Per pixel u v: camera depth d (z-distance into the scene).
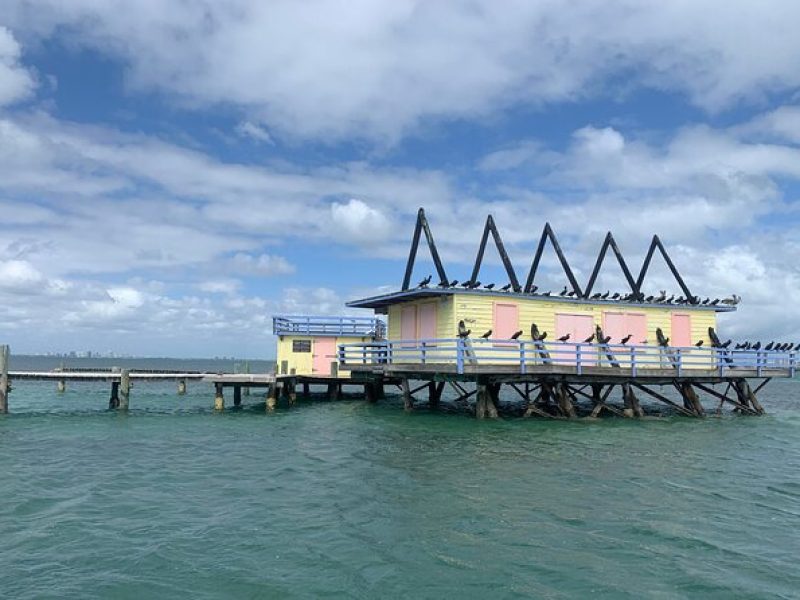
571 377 26.30
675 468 16.47
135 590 8.49
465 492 13.51
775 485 14.86
